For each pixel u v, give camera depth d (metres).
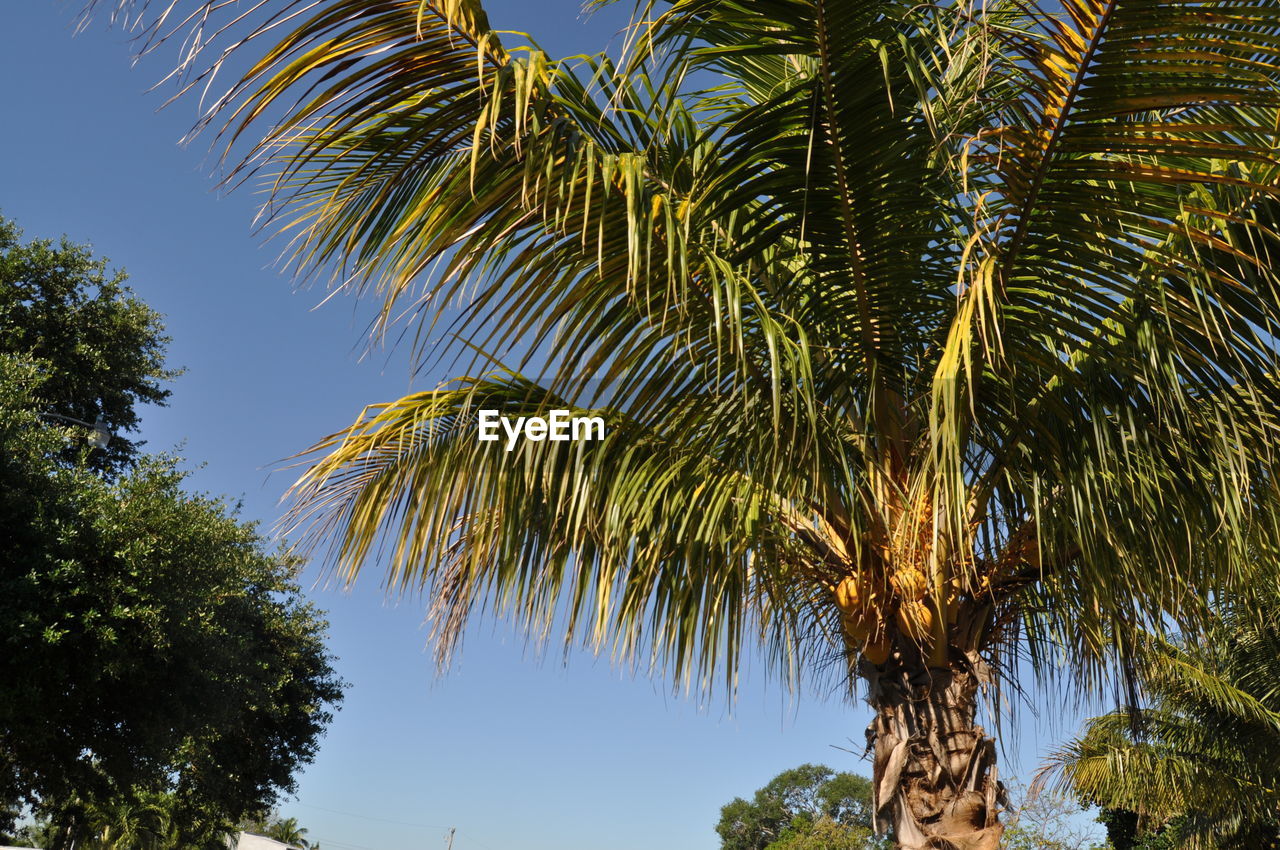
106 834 22.88
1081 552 3.76
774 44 3.00
